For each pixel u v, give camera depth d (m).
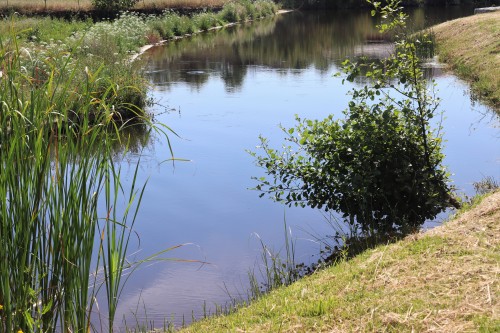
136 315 5.59
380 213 7.73
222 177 9.49
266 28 34.03
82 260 4.25
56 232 4.17
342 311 4.41
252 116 13.43
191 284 6.17
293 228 7.52
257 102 14.89
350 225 7.46
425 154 7.81
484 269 4.65
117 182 4.45
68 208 4.16
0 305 3.93
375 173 7.50
